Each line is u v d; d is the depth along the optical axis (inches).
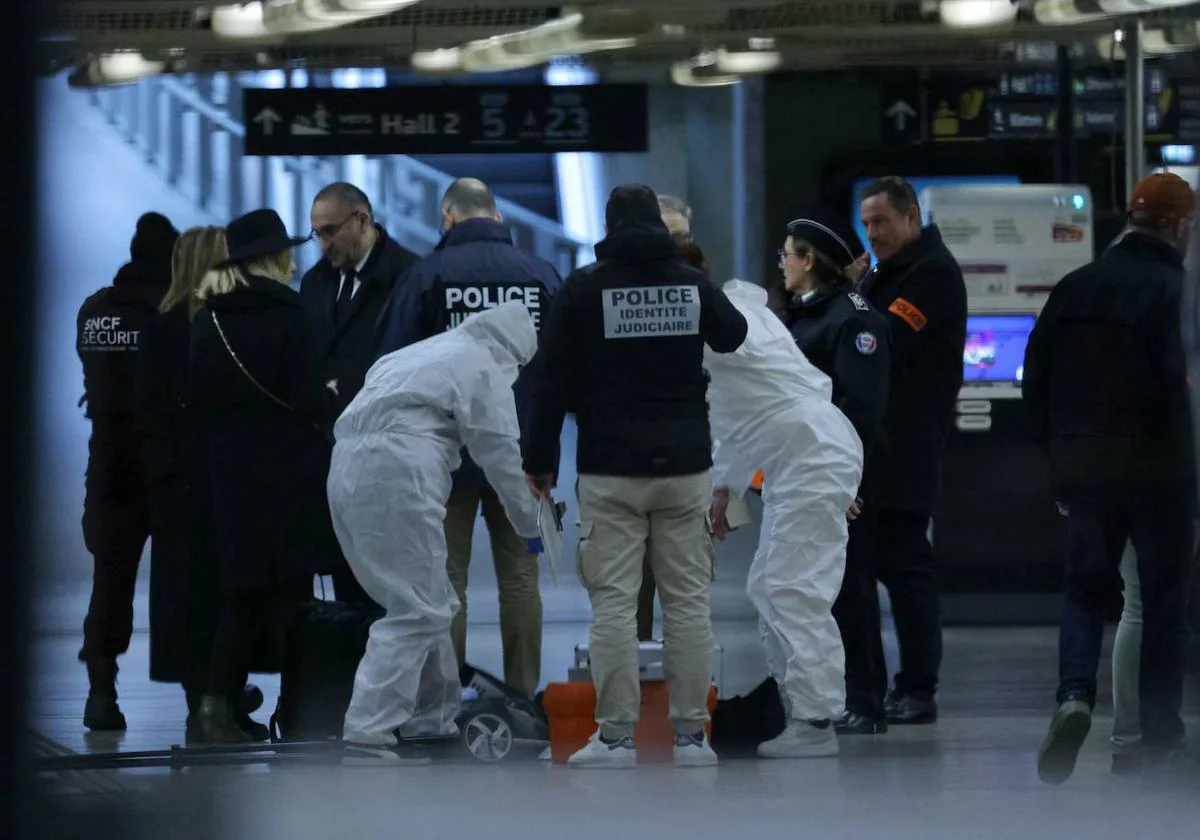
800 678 816.9
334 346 962.1
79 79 1317.7
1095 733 912.3
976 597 1364.4
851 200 1574.8
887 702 951.6
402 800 697.6
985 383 1343.5
